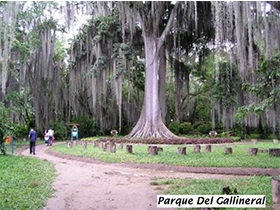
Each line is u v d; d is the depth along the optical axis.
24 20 26.45
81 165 12.49
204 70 31.42
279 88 11.58
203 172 10.55
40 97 30.25
